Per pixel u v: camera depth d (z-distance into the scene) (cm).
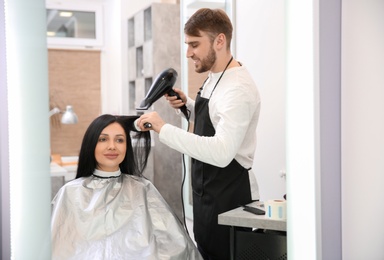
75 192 188
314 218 157
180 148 178
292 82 160
